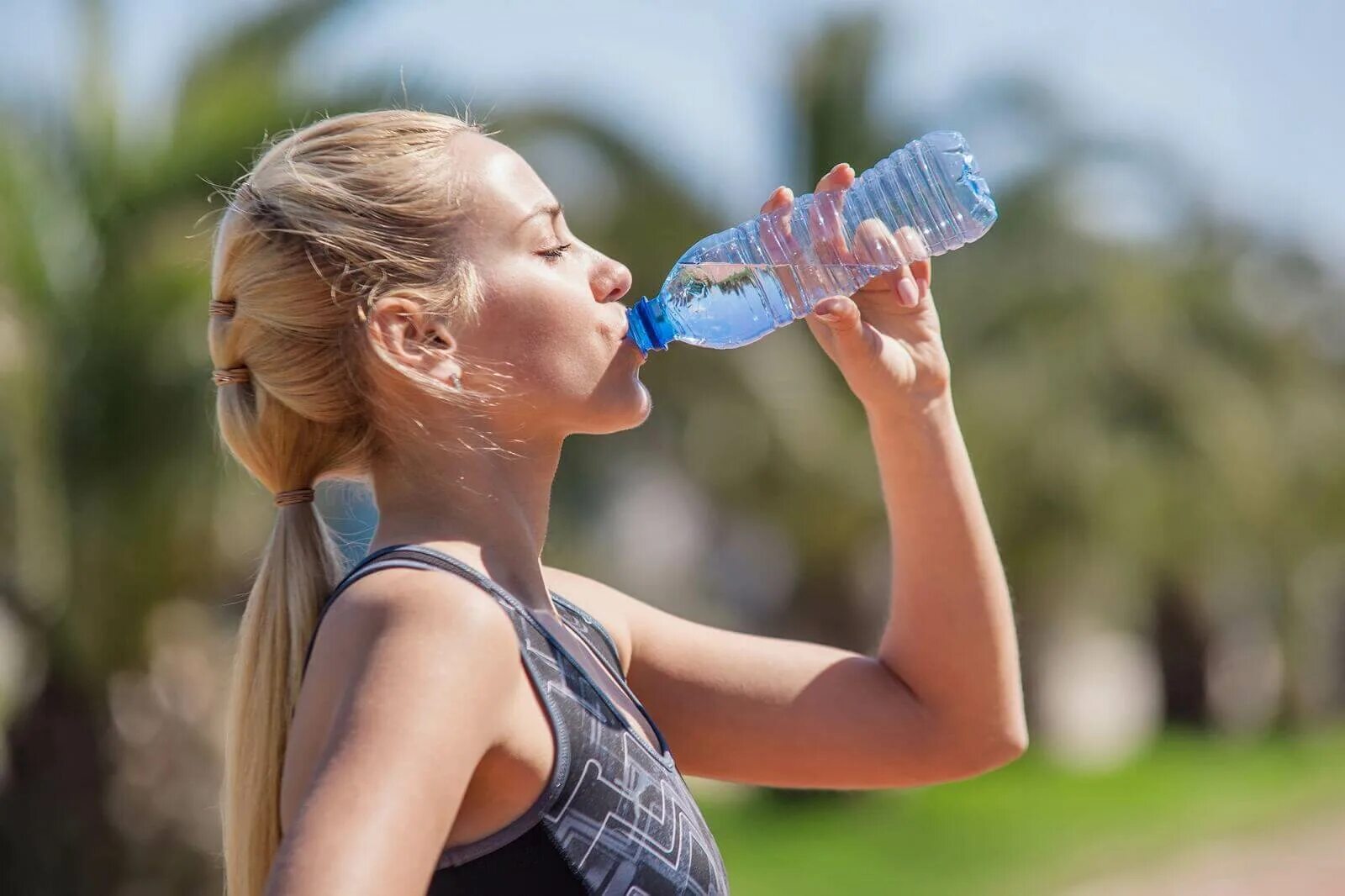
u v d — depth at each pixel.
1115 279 22.47
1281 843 19.06
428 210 2.94
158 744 9.98
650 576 22.53
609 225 15.48
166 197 10.12
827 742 3.52
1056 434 21.70
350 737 2.37
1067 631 26.27
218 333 3.07
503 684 2.53
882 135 21.78
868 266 3.61
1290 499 25.06
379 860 2.25
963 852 18.95
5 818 9.79
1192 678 31.44
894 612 3.65
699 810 2.89
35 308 9.69
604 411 3.02
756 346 18.20
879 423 3.59
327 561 3.00
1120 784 24.02
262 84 10.38
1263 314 24.86
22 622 9.80
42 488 9.50
